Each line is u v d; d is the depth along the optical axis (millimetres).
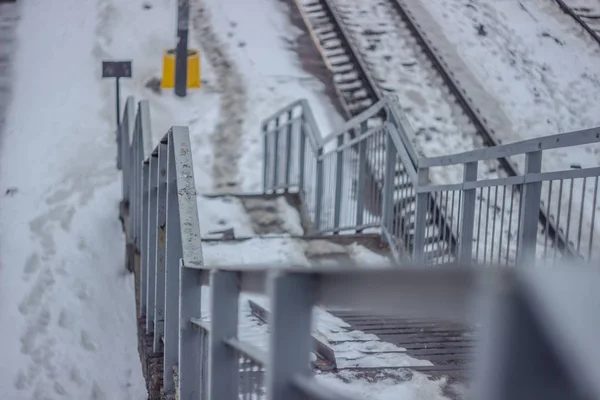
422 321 13141
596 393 2062
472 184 12547
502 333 2240
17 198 26234
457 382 10344
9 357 18125
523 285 2188
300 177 24844
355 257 18172
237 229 23312
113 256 22109
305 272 3805
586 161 29234
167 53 35656
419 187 15664
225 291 6148
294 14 42375
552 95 35562
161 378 12312
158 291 13016
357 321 13609
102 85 36000
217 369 6141
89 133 31922
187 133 10758
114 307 19797
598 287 2162
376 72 36688
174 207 11188
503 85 36000
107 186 26781
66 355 18188
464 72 36688
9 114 33562
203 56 39250
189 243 9305
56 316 19469
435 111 33469
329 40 39875
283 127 27062
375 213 19266
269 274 4082
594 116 34562
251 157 31703
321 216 22891
